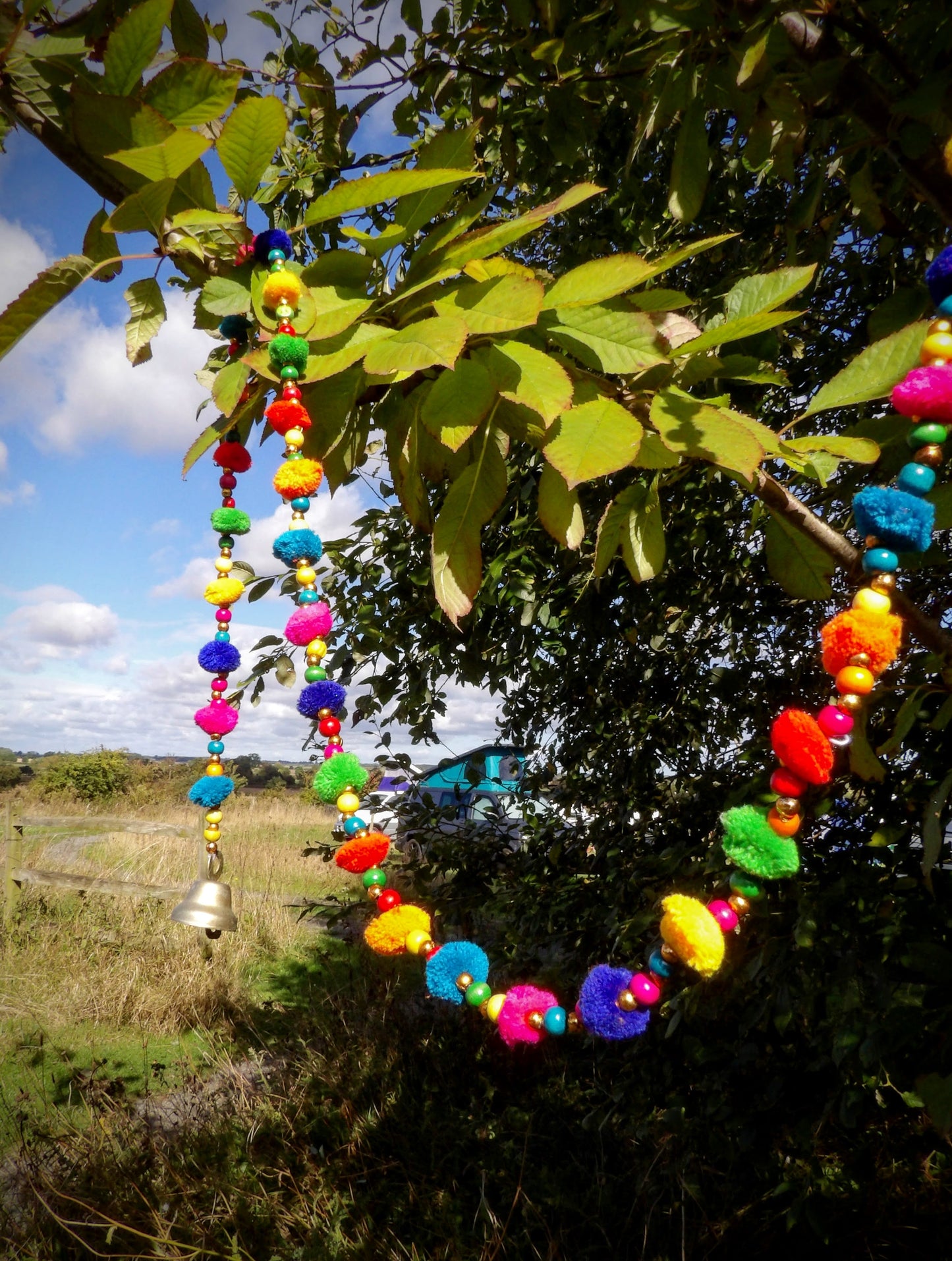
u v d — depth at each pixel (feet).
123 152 2.53
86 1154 10.12
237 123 2.85
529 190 8.48
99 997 16.28
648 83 5.43
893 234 5.07
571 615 10.01
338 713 3.65
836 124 5.36
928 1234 7.48
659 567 3.44
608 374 3.22
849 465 4.87
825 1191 8.17
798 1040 7.82
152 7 2.61
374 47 6.86
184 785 53.31
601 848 11.14
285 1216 9.36
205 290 3.05
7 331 2.50
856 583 3.31
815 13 3.84
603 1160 10.14
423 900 11.76
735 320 2.99
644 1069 8.76
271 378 2.86
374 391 3.38
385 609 10.61
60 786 52.85
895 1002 6.15
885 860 6.42
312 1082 12.48
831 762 2.80
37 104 2.80
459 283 3.10
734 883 3.04
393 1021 13.53
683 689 10.73
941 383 2.79
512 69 6.48
